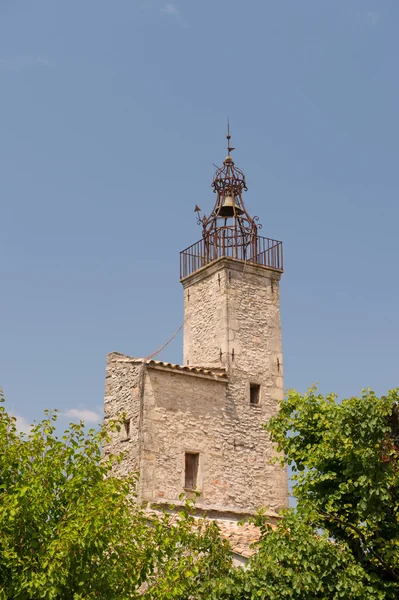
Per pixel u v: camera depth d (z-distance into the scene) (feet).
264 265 82.74
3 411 48.70
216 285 80.69
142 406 70.13
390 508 50.49
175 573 44.14
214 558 50.01
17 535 42.19
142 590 57.21
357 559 50.39
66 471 46.44
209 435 73.00
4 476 45.14
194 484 71.20
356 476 49.70
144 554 44.98
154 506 49.83
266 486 74.74
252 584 46.73
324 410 53.36
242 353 78.23
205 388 74.49
